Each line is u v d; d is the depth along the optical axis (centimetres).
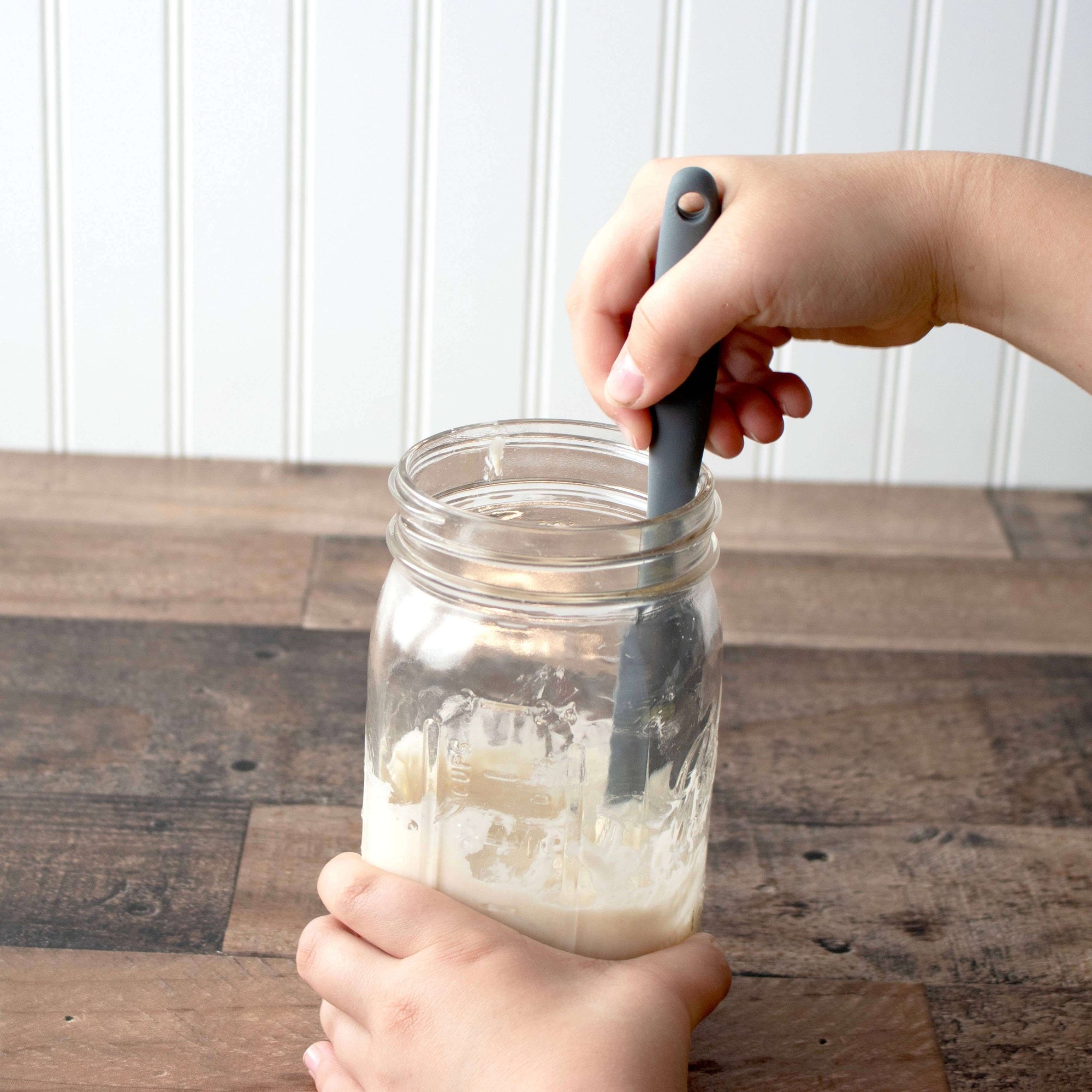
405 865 55
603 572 51
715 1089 55
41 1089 54
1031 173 56
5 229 97
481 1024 51
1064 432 103
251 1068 55
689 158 58
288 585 83
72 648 76
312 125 94
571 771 53
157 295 99
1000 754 71
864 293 55
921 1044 57
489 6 91
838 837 66
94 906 61
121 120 94
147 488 96
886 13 92
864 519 97
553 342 100
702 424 54
